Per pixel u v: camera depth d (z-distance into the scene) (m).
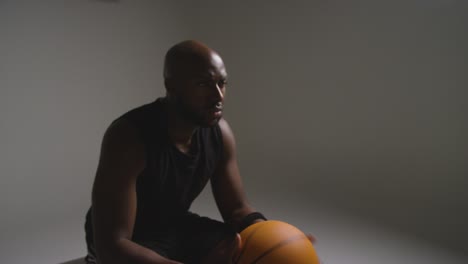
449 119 2.57
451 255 1.89
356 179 2.86
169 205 1.34
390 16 2.67
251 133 3.38
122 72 2.88
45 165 2.59
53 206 2.34
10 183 2.45
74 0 2.57
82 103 2.71
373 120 2.86
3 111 2.40
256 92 3.31
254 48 3.24
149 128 1.18
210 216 2.30
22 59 2.42
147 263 1.09
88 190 2.56
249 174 2.98
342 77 2.93
